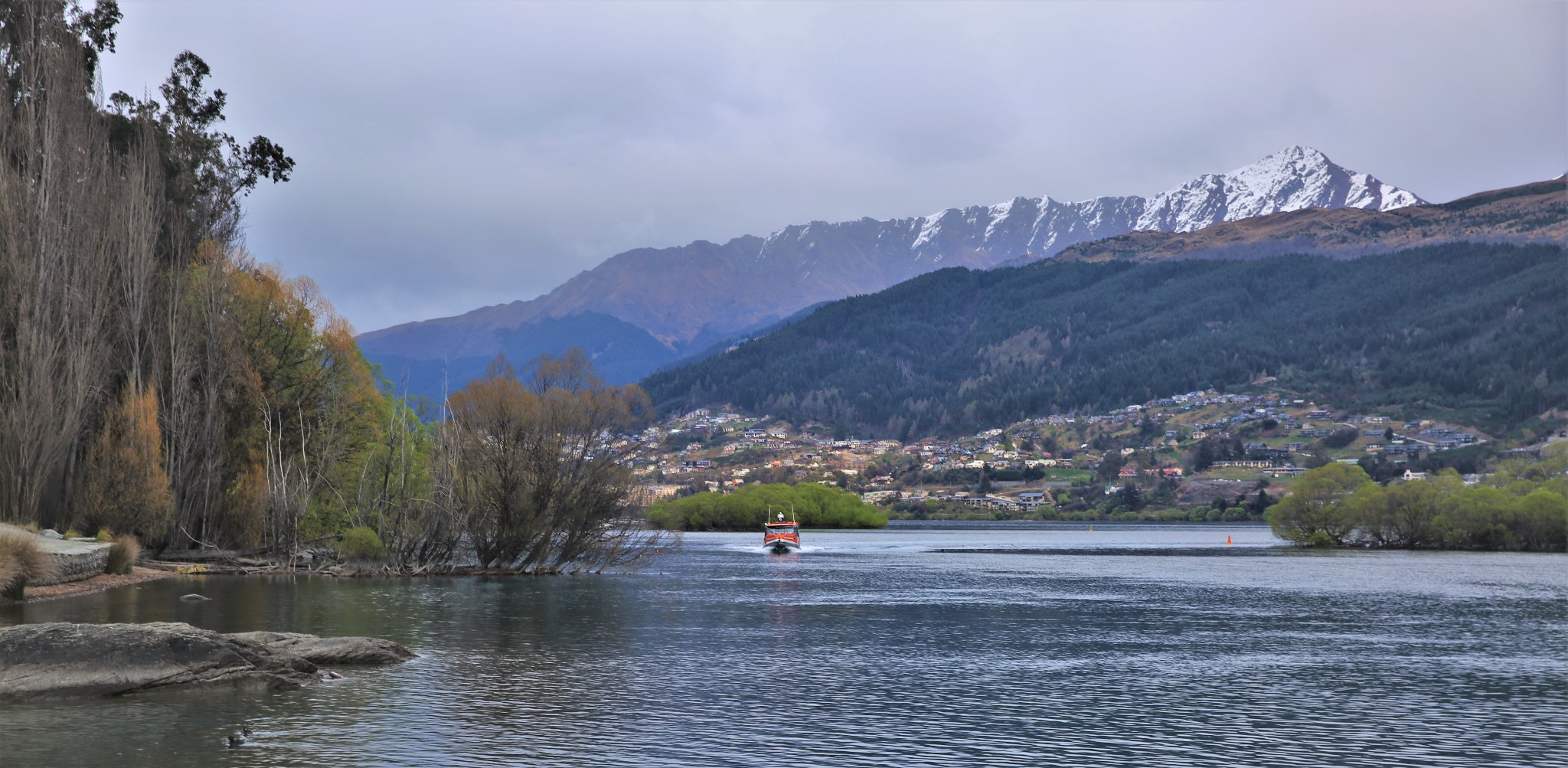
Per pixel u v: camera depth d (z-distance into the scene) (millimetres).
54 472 65438
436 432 80125
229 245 83188
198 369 74938
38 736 24422
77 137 69312
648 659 38250
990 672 36969
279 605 51750
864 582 80500
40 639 29109
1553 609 63125
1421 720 29500
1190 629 51219
